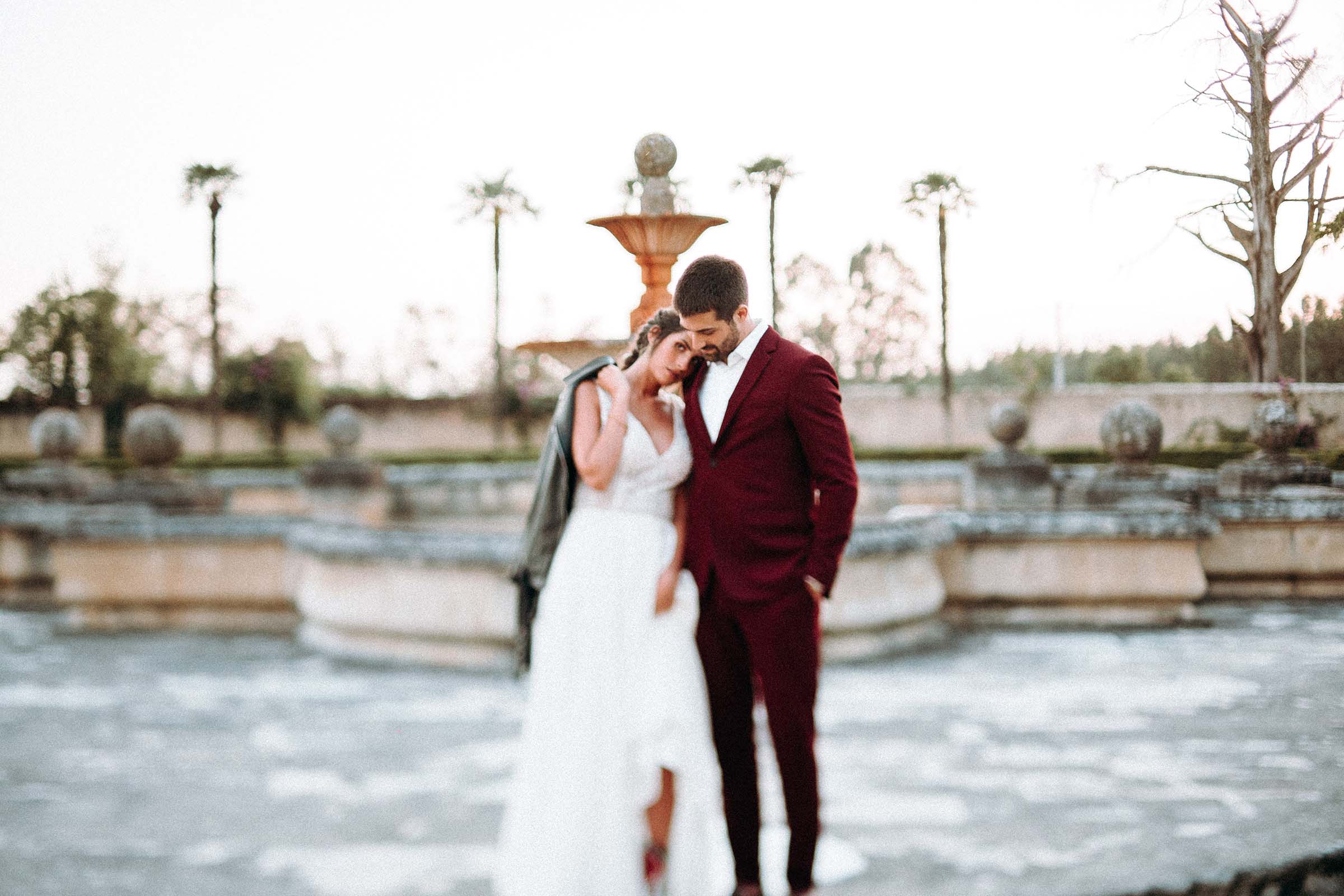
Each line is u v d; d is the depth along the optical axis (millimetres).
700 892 3176
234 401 26953
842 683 6539
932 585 7906
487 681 6609
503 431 27578
